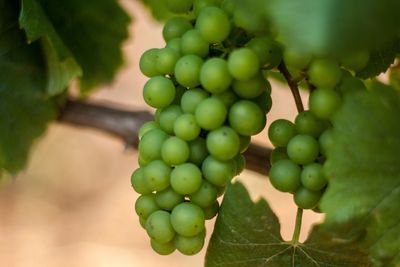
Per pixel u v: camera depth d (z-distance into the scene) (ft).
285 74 1.66
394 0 1.41
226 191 1.65
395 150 1.55
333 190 1.55
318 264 1.67
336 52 1.41
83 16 2.10
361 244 1.56
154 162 1.67
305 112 1.65
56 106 2.13
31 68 2.05
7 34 2.02
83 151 6.50
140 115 2.27
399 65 1.91
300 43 1.41
